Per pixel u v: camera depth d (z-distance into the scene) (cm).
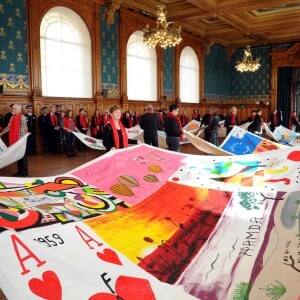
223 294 157
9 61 952
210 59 1842
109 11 1201
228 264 179
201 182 282
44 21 1052
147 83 1448
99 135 1134
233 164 300
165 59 1516
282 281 164
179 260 182
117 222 216
